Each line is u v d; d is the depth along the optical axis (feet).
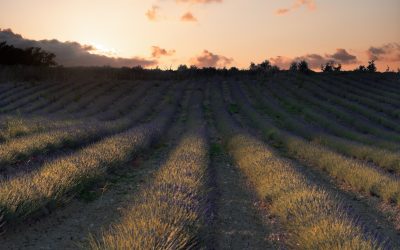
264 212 25.14
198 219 19.08
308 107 121.60
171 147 56.39
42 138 42.70
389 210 26.91
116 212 23.75
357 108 112.68
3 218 19.12
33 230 20.11
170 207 19.44
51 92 142.41
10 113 96.84
